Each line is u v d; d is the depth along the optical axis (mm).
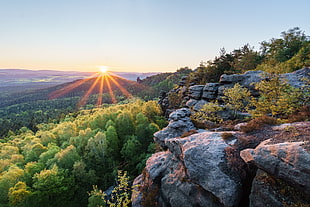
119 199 13883
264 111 17984
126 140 45406
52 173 27594
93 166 37469
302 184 6824
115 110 82062
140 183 20516
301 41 51906
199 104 35156
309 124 10844
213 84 33750
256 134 12242
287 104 15242
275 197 8086
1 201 25484
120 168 39438
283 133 10406
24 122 142875
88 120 60688
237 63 56531
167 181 15977
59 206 28328
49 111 189000
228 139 12633
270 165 8039
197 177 11320
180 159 15820
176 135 20391
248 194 9820
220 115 26125
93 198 25656
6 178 26703
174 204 14195
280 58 49562
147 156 37312
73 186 30844
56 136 53812
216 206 10711
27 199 25641
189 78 59062
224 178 10117
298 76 23828
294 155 7301
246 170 10141
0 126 126625
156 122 55000
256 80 27625
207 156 11594
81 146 41750
